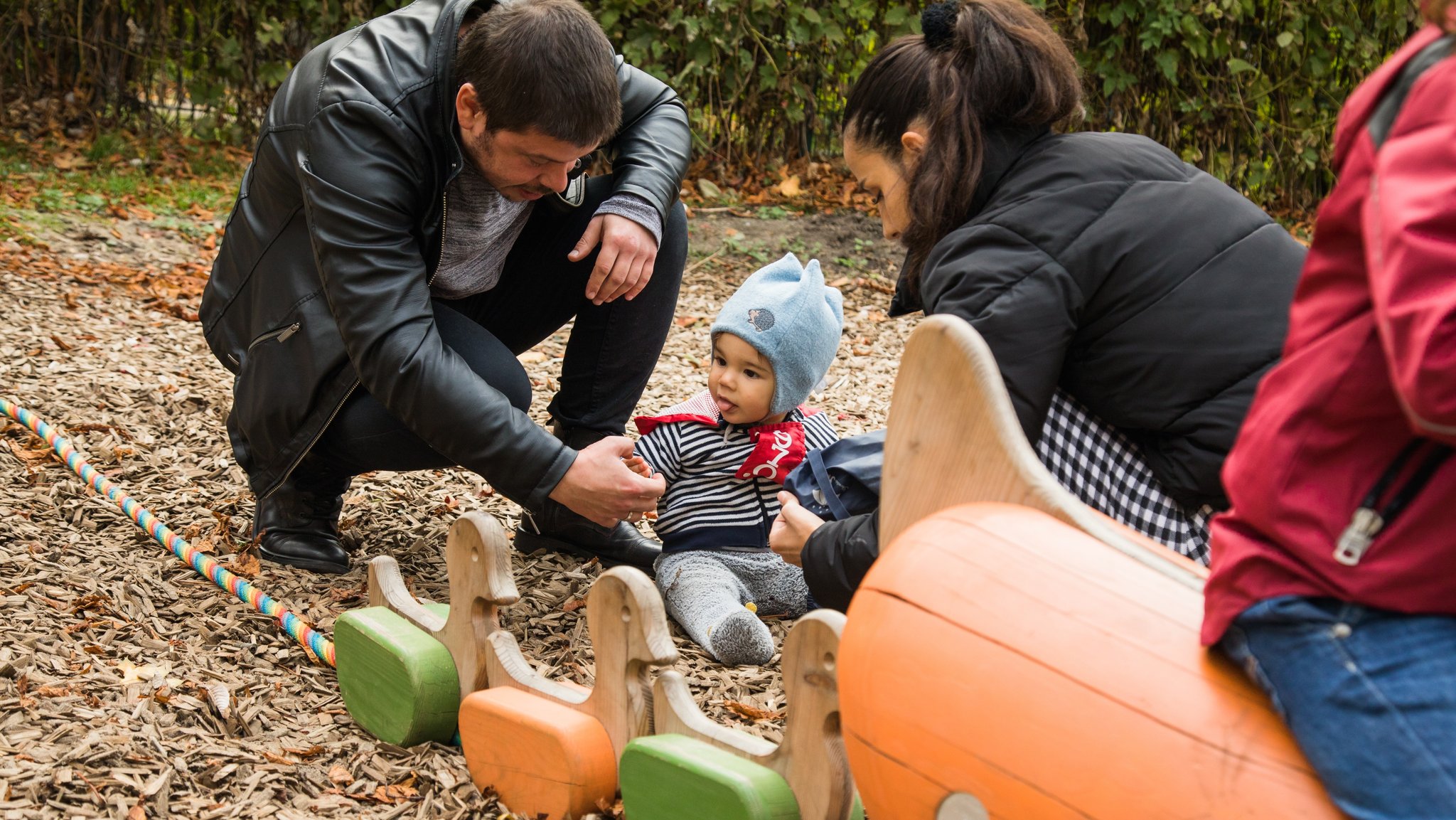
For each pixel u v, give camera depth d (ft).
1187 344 6.13
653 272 9.52
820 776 5.00
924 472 5.02
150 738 6.47
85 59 24.70
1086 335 6.31
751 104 25.64
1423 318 3.00
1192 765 3.67
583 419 9.78
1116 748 3.77
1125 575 4.21
